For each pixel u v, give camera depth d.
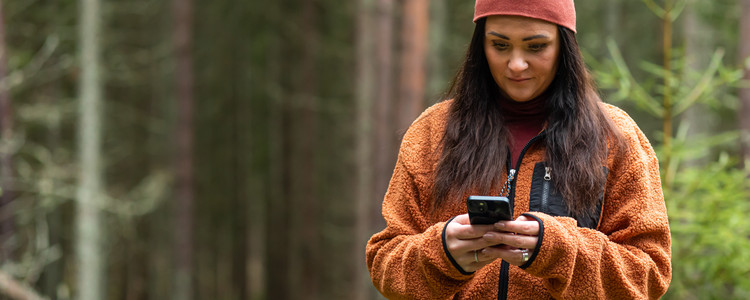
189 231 11.89
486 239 1.43
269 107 17.17
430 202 1.70
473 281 1.65
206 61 16.80
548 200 1.58
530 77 1.58
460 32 12.54
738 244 3.63
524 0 1.51
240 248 18.36
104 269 8.77
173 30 11.90
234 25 15.79
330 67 16.72
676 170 4.16
